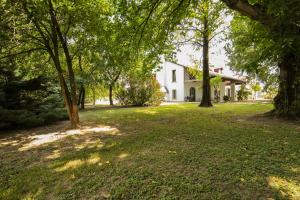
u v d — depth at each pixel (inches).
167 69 1370.6
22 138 283.1
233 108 585.3
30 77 404.2
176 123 344.8
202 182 132.6
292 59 346.6
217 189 124.0
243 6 229.3
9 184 148.0
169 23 328.2
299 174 139.2
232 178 135.6
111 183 139.2
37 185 144.1
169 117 425.7
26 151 220.5
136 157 182.2
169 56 379.2
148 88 844.0
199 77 749.3
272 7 179.8
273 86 716.7
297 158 167.5
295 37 186.2
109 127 338.3
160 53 358.3
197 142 220.8
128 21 306.0
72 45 418.0
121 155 190.7
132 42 324.2
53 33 330.6
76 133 301.1
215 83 831.1
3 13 269.3
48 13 312.2
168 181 135.7
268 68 581.3
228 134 252.5
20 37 318.7
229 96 1304.1
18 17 284.5
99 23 337.1
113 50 343.9
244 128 286.2
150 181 137.4
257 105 684.1
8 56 340.2
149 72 389.4
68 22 342.0
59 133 307.3
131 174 149.0
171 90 1353.3
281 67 369.1
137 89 839.1
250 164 156.8
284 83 364.8
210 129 284.7
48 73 430.6
